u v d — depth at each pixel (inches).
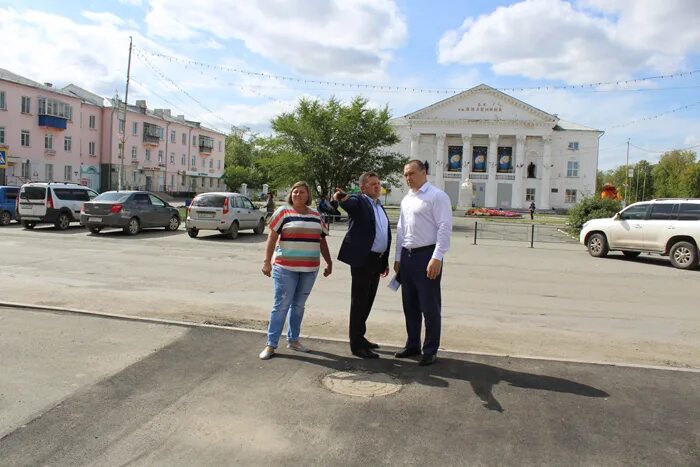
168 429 141.2
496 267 526.3
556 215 2281.0
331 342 222.4
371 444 135.7
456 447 135.3
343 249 203.5
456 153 2748.5
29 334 219.9
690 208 571.5
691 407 163.0
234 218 729.6
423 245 199.9
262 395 164.9
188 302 304.0
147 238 704.4
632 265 578.2
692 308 338.6
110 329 230.5
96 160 2165.4
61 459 125.4
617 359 217.3
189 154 2785.4
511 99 2613.2
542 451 134.2
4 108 1705.2
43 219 768.9
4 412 148.7
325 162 1403.8
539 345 236.1
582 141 2650.1
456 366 195.9
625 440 140.9
